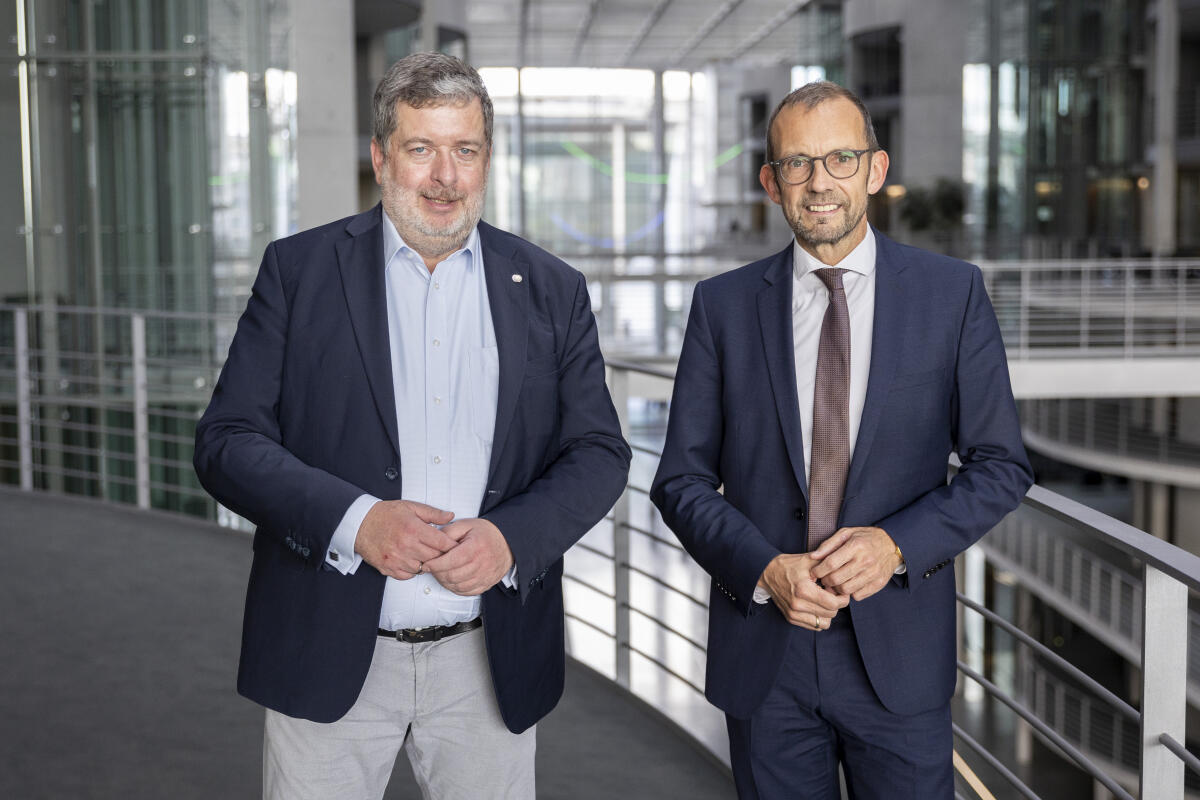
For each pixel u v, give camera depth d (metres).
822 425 0.99
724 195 11.50
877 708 0.99
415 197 0.88
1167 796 0.91
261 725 1.86
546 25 11.20
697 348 1.05
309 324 0.93
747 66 11.62
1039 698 7.07
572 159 11.35
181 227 5.23
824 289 1.00
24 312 3.52
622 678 2.04
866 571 0.92
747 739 1.04
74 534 3.07
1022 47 11.03
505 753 0.98
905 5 12.07
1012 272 10.35
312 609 0.92
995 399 0.99
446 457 0.93
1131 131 11.02
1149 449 7.76
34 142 5.17
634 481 8.00
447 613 0.94
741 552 0.97
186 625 2.35
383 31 8.56
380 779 0.98
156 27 5.19
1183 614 0.89
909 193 11.95
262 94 6.14
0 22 5.13
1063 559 7.02
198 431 0.93
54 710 1.91
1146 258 9.71
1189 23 10.35
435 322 0.93
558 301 0.97
